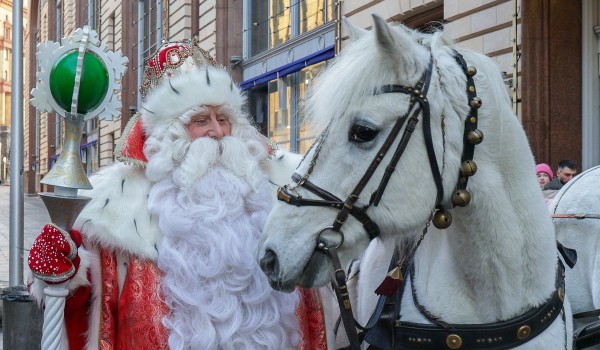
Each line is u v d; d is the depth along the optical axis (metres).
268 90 13.61
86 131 27.16
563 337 2.21
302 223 1.88
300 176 1.92
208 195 2.43
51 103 2.24
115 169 2.55
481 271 2.04
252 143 2.63
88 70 2.26
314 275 1.89
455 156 1.92
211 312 2.30
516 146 2.05
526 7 7.19
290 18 12.97
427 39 2.09
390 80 1.87
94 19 26.88
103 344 2.31
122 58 2.35
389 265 2.37
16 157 5.55
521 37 7.25
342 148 1.87
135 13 21.52
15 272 5.54
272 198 2.56
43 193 2.18
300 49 12.33
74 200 2.17
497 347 2.06
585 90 7.19
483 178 1.98
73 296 2.32
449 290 2.14
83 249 2.32
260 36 14.34
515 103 7.23
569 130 7.22
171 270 2.34
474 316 2.11
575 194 3.00
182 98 2.53
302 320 2.52
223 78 2.62
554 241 2.18
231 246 2.34
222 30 14.72
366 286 2.55
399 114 1.85
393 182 1.85
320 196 1.87
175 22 16.91
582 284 2.85
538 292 2.11
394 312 2.24
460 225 2.04
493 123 2.00
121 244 2.34
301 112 2.18
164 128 2.54
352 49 1.95
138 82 20.73
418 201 1.86
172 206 2.40
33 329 4.51
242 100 2.71
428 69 1.91
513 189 2.04
